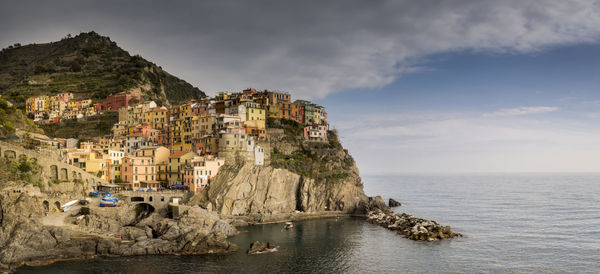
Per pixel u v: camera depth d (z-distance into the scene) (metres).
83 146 193.62
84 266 105.06
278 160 190.75
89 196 145.38
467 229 169.00
